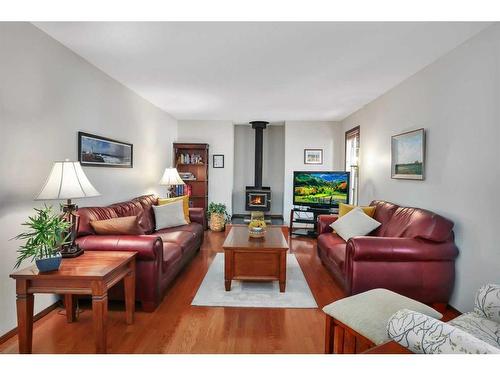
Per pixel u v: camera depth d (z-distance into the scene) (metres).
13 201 2.18
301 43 2.61
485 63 2.29
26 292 1.82
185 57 2.96
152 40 2.59
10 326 2.16
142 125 4.61
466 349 0.94
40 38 2.42
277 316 2.51
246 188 7.24
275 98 4.56
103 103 3.44
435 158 2.94
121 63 3.15
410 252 2.51
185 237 3.60
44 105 2.48
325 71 3.32
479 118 2.35
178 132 6.60
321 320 2.45
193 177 6.36
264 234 3.54
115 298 2.58
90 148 3.16
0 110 2.06
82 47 2.75
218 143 6.61
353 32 2.39
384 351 1.08
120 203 3.55
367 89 4.02
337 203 5.52
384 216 3.50
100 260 2.09
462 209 2.54
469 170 2.46
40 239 1.82
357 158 5.43
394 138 3.80
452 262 2.56
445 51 2.73
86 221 2.65
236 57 2.95
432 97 3.00
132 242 2.46
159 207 4.06
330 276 3.49
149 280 2.51
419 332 1.08
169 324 2.35
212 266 3.80
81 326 2.31
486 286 1.70
